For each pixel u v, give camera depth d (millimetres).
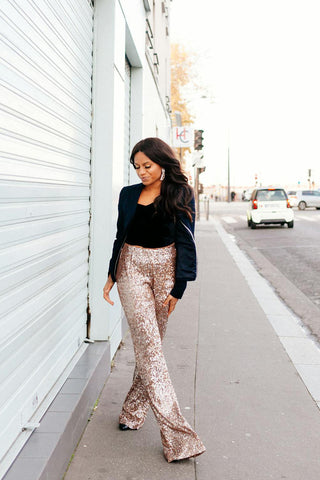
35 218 2535
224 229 20625
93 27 4012
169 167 2684
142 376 2742
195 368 4223
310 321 6211
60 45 3008
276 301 7031
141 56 6559
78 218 3594
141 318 2701
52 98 2846
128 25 5059
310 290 8156
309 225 22109
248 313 6254
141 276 2746
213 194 76562
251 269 9969
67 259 3273
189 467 2672
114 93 4035
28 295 2430
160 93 12352
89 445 2865
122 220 2797
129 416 3064
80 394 2918
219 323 5750
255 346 4863
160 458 2758
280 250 13430
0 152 2041
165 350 4715
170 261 2742
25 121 2367
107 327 3990
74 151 3432
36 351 2584
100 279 3979
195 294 7402
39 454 2205
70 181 3320
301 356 4562
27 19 2375
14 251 2217
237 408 3432
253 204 20312
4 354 2100
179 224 2688
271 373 4117
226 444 2932
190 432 2695
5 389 2121
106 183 3986
